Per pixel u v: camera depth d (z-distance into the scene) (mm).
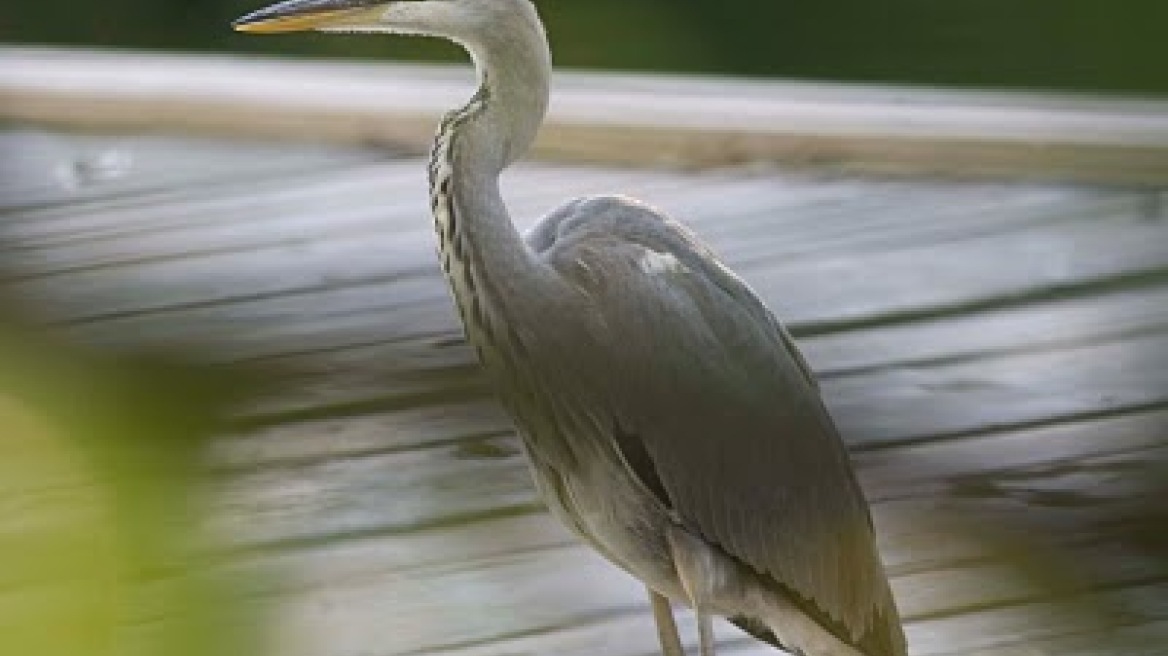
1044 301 10648
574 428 6258
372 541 7922
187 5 19734
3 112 14578
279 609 3312
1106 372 9680
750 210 12234
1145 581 7445
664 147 13109
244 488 8430
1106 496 8250
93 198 12719
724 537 6285
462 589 7504
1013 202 12234
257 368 9680
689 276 6238
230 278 11188
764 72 17297
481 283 6137
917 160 12781
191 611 3051
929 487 8430
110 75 14641
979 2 16953
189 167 13375
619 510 6363
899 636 6555
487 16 6094
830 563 6355
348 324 10453
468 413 9289
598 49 16672
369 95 13898
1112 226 11750
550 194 12570
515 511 8211
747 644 7188
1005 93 13375
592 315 6113
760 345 6262
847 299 10766
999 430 9039
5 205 12562
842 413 9289
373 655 6953
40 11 20078
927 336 10242
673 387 6129
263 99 14016
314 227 12094
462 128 6137
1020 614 7234
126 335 10078
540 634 7160
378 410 9320
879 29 17453
